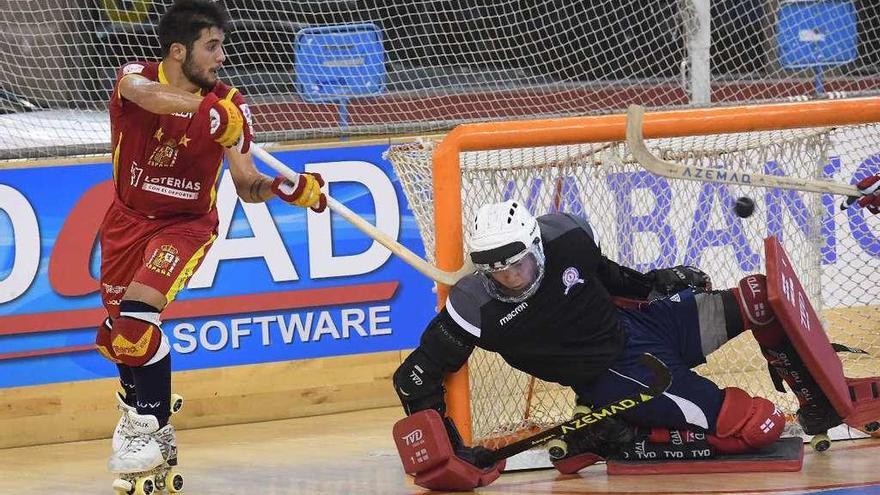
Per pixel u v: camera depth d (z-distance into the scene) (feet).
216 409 57.00
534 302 39.09
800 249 51.39
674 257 49.90
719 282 50.72
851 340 55.52
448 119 66.18
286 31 67.46
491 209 38.04
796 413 42.93
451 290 39.96
